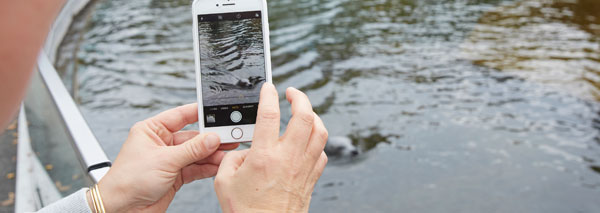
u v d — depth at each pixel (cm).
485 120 819
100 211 98
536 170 687
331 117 826
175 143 112
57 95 187
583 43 1133
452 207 610
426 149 732
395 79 976
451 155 720
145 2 1483
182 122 114
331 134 773
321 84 955
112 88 898
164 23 1296
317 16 1372
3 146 369
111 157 692
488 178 668
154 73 973
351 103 878
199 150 96
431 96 902
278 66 1045
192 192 400
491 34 1213
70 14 1224
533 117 830
